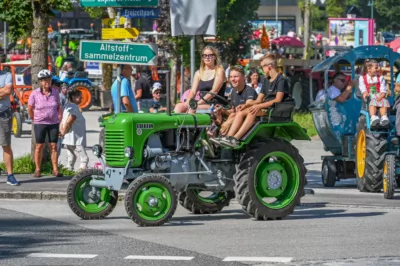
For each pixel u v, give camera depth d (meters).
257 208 17.42
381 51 24.70
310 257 13.67
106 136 17.28
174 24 21.45
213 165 17.66
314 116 25.62
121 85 22.17
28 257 13.76
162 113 17.50
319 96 25.62
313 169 29.03
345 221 17.28
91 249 14.40
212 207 18.50
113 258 13.69
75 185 17.47
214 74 18.47
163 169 17.20
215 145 17.48
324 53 52.75
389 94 24.39
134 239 15.29
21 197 20.58
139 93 28.83
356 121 24.73
